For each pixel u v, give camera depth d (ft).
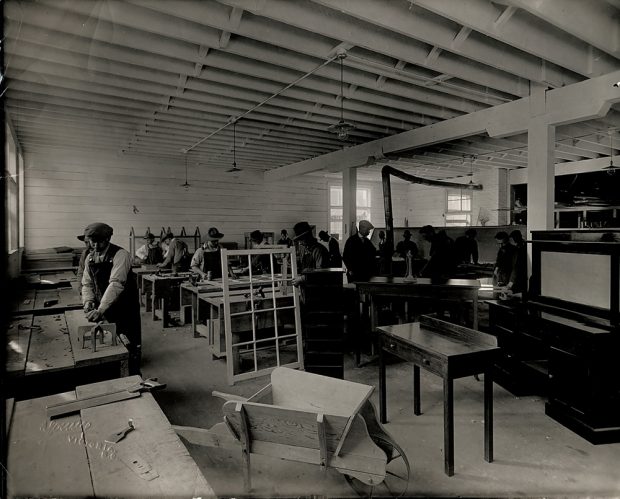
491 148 28.60
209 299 14.57
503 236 20.44
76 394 6.36
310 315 12.03
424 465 8.01
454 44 12.44
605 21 11.66
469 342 8.59
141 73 15.01
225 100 18.51
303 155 31.35
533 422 9.87
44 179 27.96
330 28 11.51
